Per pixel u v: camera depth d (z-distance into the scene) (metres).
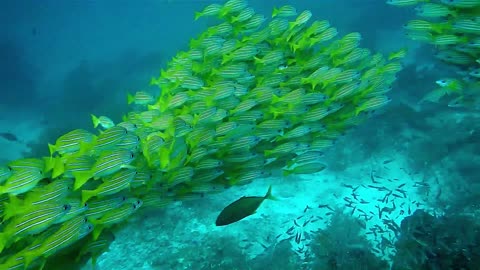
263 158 1.83
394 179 3.06
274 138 2.00
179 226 2.68
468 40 2.10
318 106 2.03
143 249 2.50
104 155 1.28
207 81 2.20
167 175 1.57
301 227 2.64
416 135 3.42
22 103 6.89
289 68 2.12
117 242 2.55
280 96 1.98
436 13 2.20
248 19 2.37
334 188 3.06
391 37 7.38
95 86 6.18
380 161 3.28
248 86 2.15
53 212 1.12
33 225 1.09
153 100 2.22
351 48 2.21
